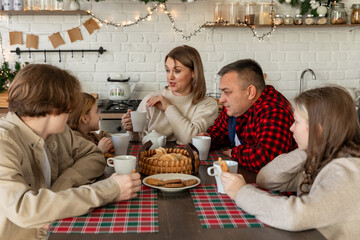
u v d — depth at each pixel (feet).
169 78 7.42
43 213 3.53
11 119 4.24
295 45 13.08
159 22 12.75
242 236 3.28
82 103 6.08
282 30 12.98
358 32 13.17
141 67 12.93
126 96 11.69
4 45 12.60
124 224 3.51
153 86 13.03
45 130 4.33
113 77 11.93
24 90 3.93
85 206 3.67
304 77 13.28
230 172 4.12
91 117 6.28
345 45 13.21
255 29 12.92
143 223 3.53
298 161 4.41
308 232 3.35
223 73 6.09
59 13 12.02
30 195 3.59
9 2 11.84
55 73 4.09
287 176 4.51
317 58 13.20
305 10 12.59
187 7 12.71
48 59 12.76
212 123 7.55
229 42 12.94
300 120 3.91
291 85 13.25
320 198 3.31
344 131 3.62
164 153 5.24
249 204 3.69
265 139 5.50
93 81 12.94
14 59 12.69
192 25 12.80
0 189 3.62
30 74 3.97
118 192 3.96
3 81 11.60
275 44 13.03
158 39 12.82
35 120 4.19
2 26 12.50
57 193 3.67
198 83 7.46
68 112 4.25
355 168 3.41
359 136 3.72
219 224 3.51
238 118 6.36
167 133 7.58
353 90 12.92
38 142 4.27
